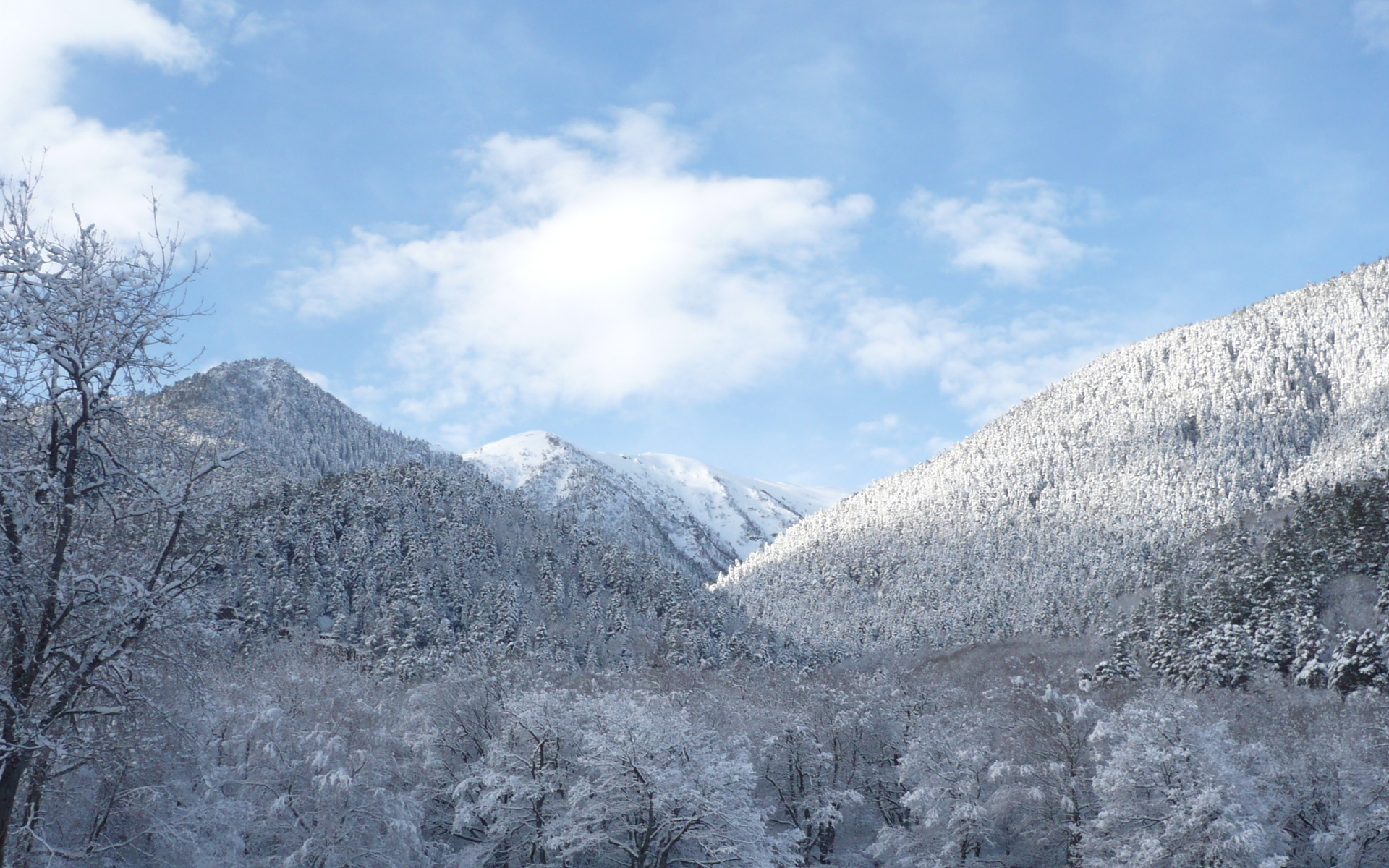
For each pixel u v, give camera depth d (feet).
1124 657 342.03
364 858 147.54
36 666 59.16
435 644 436.35
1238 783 154.71
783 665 474.90
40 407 61.72
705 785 137.49
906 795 195.00
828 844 206.80
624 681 271.28
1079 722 194.18
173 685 73.97
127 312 62.13
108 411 63.00
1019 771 189.88
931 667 476.54
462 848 182.70
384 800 150.61
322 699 190.70
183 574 65.41
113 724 65.77
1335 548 379.35
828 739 220.43
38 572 58.18
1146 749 157.38
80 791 85.56
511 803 156.87
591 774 154.20
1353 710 217.56
